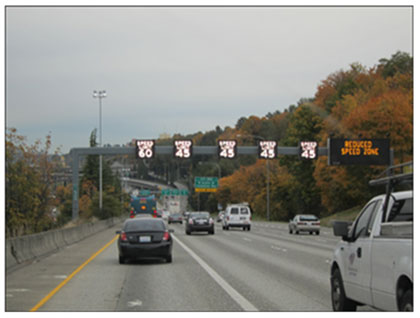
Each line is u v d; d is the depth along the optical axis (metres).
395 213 9.16
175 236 44.44
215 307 12.25
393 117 59.03
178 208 135.38
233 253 27.25
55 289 15.25
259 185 111.44
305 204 91.94
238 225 56.88
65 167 54.16
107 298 13.62
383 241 8.54
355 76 98.81
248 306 12.34
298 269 19.88
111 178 120.56
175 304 12.69
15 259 21.22
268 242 36.22
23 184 35.06
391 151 48.22
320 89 99.00
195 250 29.30
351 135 61.31
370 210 9.86
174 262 22.83
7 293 14.51
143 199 76.62
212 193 150.12
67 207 81.12
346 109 76.25
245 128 171.25
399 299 7.95
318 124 87.69
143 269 20.33
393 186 8.95
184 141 48.34
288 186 99.00
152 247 21.86
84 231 44.44
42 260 24.09
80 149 50.19
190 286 15.63
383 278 8.49
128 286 15.77
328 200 73.56
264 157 49.16
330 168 66.25
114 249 31.00
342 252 10.66
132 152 50.19
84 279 17.44
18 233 34.25
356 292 9.76
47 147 42.34
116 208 82.12
